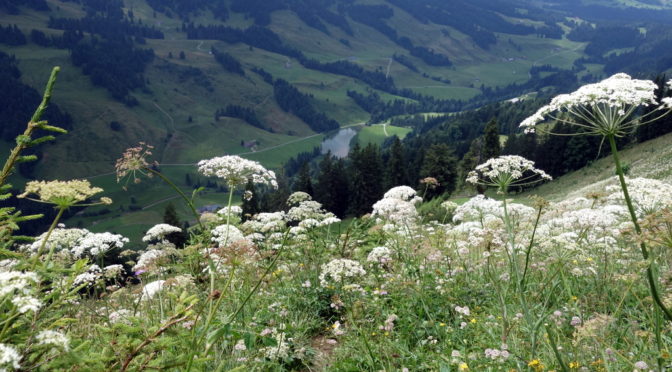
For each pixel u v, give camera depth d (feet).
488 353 15.07
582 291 20.81
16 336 7.87
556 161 318.65
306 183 300.61
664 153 219.41
